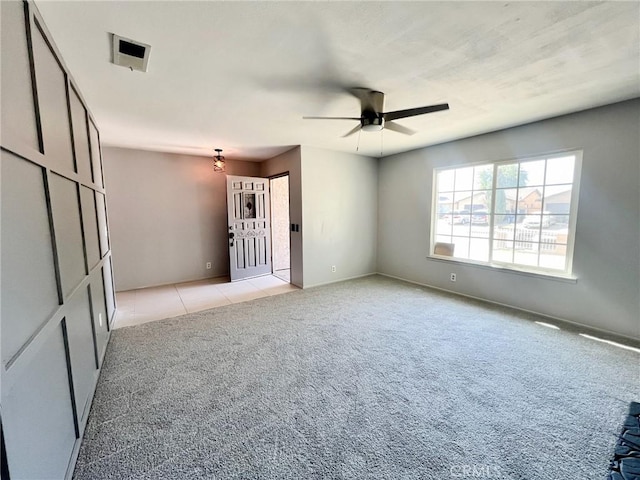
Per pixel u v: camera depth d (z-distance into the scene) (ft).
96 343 7.26
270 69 6.73
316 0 4.49
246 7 4.63
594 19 5.05
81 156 7.14
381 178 17.90
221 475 4.54
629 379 7.00
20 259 3.45
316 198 15.61
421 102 8.89
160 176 16.29
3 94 3.28
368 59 6.34
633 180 8.89
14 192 3.40
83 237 6.66
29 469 3.39
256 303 13.04
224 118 10.21
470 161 13.17
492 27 5.26
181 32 5.29
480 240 13.37
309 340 9.25
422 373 7.36
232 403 6.25
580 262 10.11
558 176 10.66
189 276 17.57
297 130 11.79
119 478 4.50
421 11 4.79
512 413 5.89
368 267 18.37
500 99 8.71
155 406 6.16
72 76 6.59
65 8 4.55
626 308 9.23
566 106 9.32
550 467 4.64
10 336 3.11
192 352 8.51
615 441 5.14
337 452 4.97
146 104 8.77
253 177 18.10
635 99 8.71
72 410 4.96
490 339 9.22
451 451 4.98
